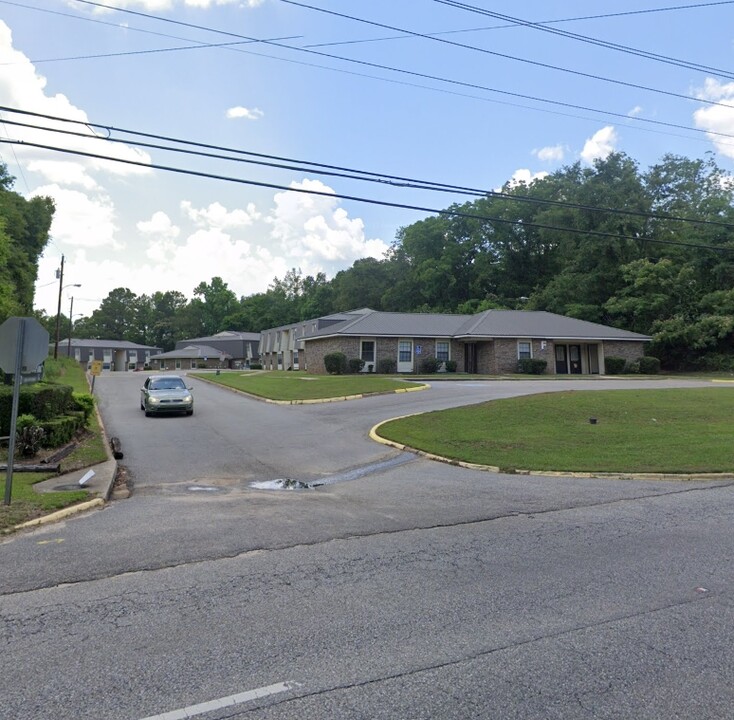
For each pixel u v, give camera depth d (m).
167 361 85.62
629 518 7.56
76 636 4.00
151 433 16.53
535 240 63.75
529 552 6.01
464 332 39.16
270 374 44.19
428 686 3.32
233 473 11.29
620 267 49.72
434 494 9.15
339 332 38.62
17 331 8.15
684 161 54.16
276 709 3.09
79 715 3.04
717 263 48.94
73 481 9.75
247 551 6.00
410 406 20.61
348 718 3.00
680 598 4.72
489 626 4.15
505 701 3.16
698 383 29.66
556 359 41.06
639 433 14.73
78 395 17.23
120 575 5.27
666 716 3.03
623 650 3.78
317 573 5.31
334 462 12.43
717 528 7.06
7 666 3.58
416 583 5.05
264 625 4.17
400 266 78.19
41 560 5.71
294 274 112.56
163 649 3.80
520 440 14.10
